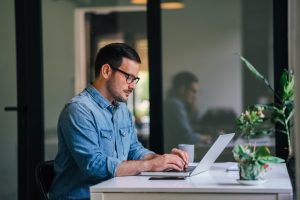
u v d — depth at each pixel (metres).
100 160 2.37
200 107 3.72
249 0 3.65
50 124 3.89
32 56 3.86
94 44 3.88
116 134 2.63
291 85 3.11
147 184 2.10
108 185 2.09
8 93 3.89
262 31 3.63
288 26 3.44
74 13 3.89
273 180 2.17
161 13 3.72
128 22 3.81
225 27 3.68
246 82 3.66
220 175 2.34
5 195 3.94
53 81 3.90
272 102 3.51
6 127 3.91
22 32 3.85
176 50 3.72
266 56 3.63
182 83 3.71
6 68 3.89
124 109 2.76
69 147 2.44
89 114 2.47
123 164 2.37
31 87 3.86
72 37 3.90
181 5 3.71
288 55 3.46
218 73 3.70
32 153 3.87
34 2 3.85
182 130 3.73
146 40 3.76
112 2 3.84
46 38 3.90
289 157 3.14
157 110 3.71
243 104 3.67
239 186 2.01
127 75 2.54
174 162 2.39
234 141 3.58
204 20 3.69
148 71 3.72
